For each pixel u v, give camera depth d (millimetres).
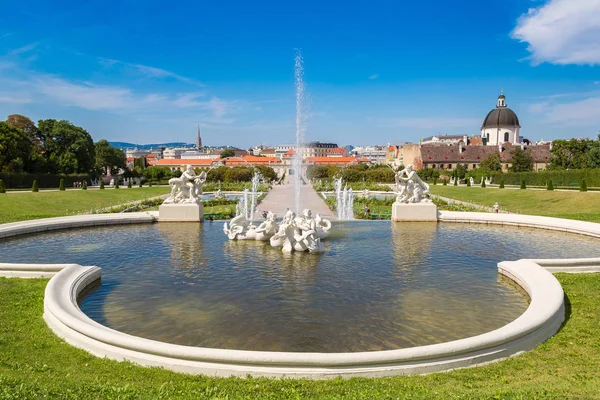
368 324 11578
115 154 114000
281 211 40812
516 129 150625
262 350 10062
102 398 6727
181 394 7117
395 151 163625
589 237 24688
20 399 6480
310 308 12742
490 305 13125
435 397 6809
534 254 20172
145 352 8711
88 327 9469
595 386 7348
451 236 24875
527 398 6719
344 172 100250
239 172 100000
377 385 7602
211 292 14242
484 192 58281
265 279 15742
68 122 90000
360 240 23484
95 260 18875
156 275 16359
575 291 13469
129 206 43094
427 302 13352
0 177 65125
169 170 117125
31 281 14523
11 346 9367
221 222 30734
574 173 66312
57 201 46844
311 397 7109
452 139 190875
